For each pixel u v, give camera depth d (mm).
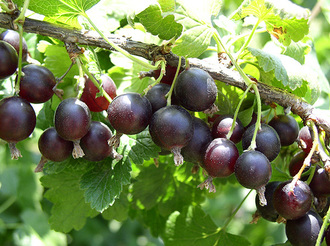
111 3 259
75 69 233
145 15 194
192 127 188
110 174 223
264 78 242
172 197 308
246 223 516
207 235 279
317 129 219
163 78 216
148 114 191
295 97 221
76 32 207
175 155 186
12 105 185
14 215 391
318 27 402
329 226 213
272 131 203
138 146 228
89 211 296
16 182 393
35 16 238
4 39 213
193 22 200
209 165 191
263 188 187
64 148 199
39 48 240
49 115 246
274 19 217
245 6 220
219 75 217
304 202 201
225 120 206
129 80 265
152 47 209
